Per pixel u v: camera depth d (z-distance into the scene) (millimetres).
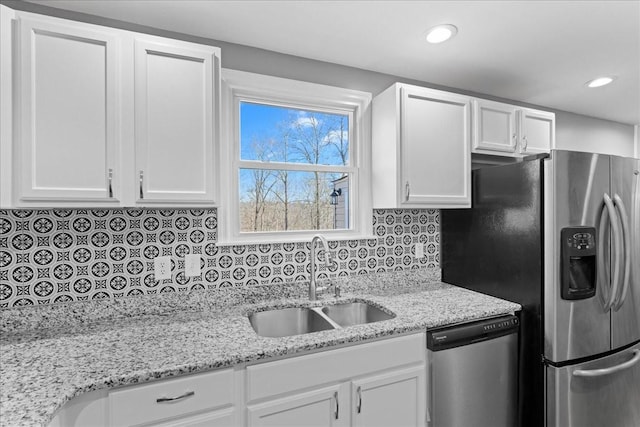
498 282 1928
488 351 1645
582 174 1697
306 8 1523
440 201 2004
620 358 1795
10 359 1158
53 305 1480
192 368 1126
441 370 1541
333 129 2184
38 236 1469
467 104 2088
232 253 1834
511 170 1854
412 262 2318
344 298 1938
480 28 1674
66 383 998
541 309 1692
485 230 2021
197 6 1506
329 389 1345
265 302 1853
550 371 1659
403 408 1490
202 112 1463
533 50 1898
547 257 1667
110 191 1308
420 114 1961
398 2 1474
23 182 1184
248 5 1501
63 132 1243
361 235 2182
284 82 1949
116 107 1319
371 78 2197
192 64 1450
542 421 1678
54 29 1229
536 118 2365
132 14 1563
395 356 1470
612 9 1507
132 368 1091
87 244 1547
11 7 1437
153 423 1092
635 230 1856
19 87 1182
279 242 1939
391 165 1953
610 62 2045
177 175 1419
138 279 1636
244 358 1193
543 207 1688
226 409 1193
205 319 1580
